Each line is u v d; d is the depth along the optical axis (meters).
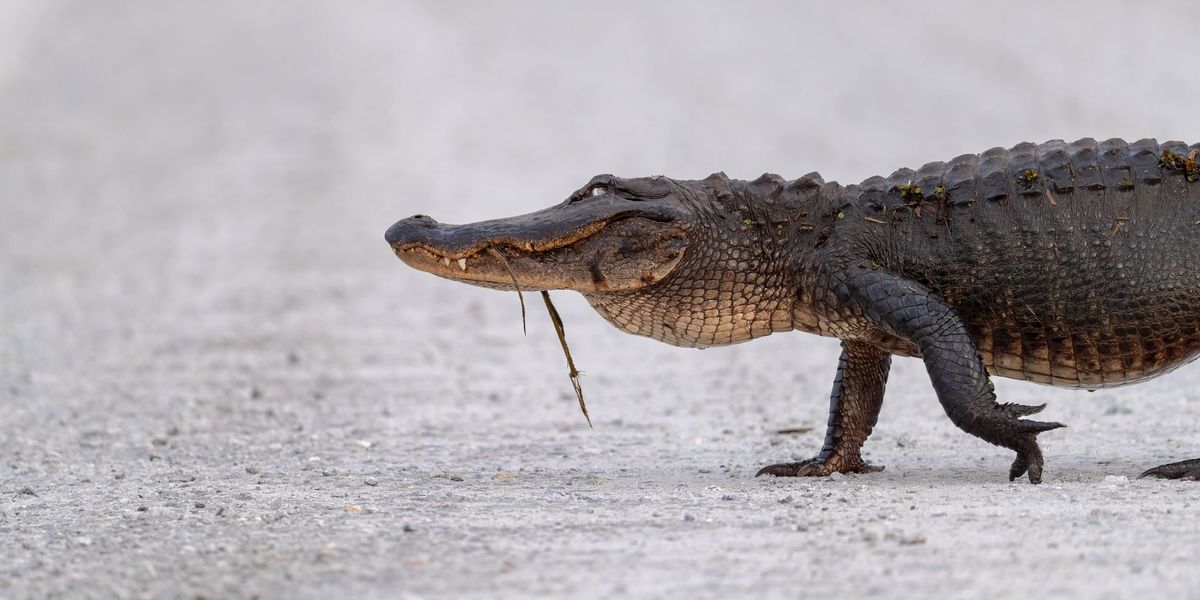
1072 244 23.25
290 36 132.62
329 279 53.78
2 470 27.45
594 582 17.67
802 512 21.17
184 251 60.62
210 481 25.75
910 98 87.69
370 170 79.50
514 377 37.66
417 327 45.28
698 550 19.03
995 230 23.47
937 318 23.00
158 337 44.09
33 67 120.50
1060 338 23.55
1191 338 23.41
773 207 24.34
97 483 25.95
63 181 79.75
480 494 23.58
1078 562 17.67
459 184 74.31
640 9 132.62
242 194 74.19
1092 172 23.48
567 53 116.88
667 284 24.08
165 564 19.19
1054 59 91.69
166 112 101.56
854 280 23.53
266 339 43.50
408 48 124.06
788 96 93.25
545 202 68.19
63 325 46.47
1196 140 68.31
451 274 23.98
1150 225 23.19
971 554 18.19
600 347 41.97
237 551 19.72
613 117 92.25
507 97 101.81
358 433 30.80
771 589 17.11
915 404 33.06
